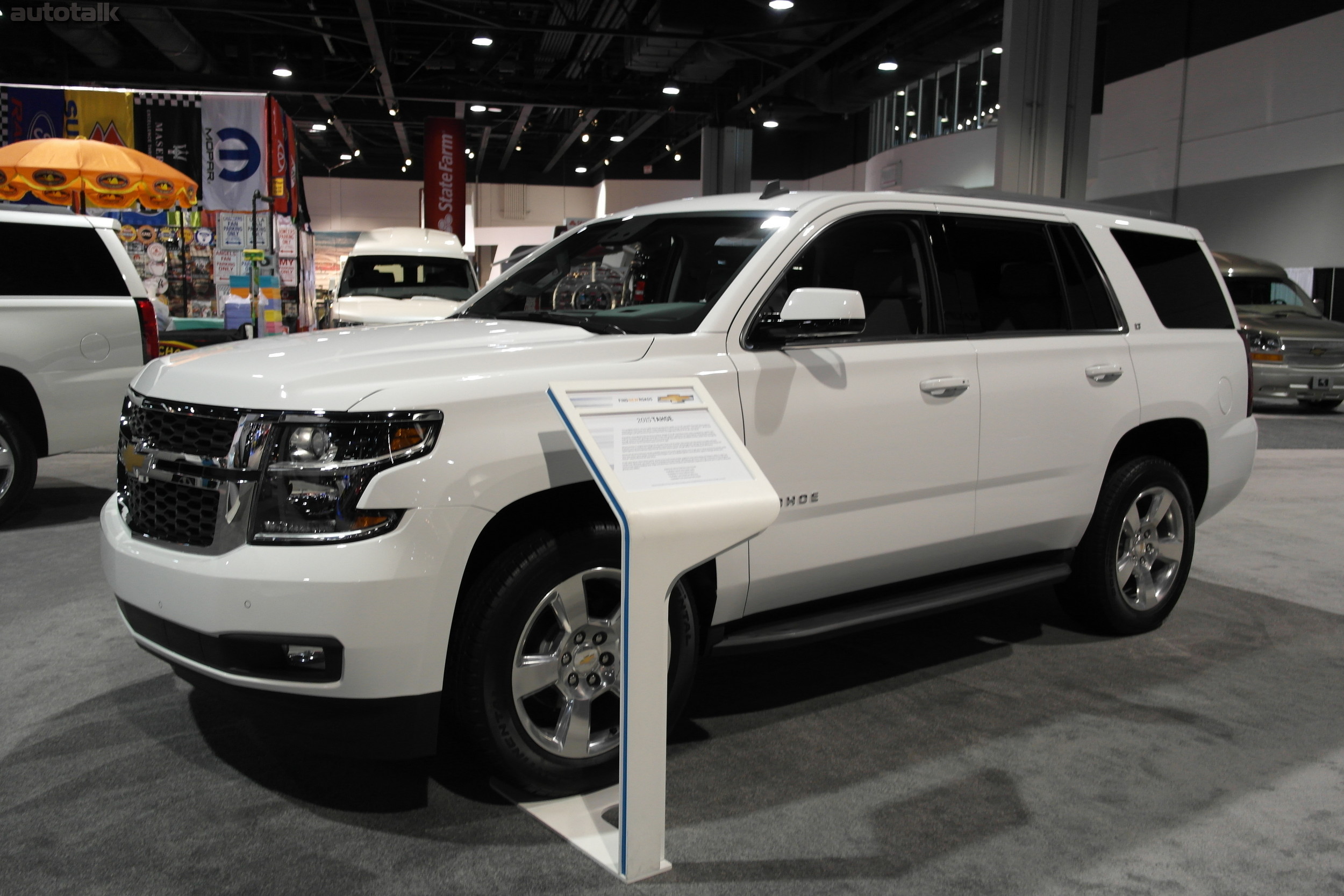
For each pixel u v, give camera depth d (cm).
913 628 420
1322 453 969
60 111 1238
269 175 1277
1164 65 2078
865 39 2147
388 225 3759
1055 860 235
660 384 229
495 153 3881
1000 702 336
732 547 225
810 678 358
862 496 309
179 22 2044
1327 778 281
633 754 220
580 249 369
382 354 258
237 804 258
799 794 267
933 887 223
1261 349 1303
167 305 1268
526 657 251
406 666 230
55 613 419
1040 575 366
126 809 254
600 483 211
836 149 3544
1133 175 2181
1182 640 406
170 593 239
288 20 2200
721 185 2702
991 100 2406
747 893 220
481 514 236
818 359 299
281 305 1289
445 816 253
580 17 2067
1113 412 379
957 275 345
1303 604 461
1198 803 265
